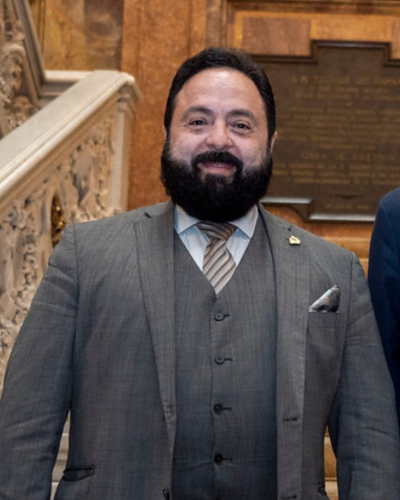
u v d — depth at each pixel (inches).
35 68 189.0
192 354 72.8
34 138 128.6
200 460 70.7
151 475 68.9
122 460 69.2
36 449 70.2
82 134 152.4
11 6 169.6
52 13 259.3
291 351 72.2
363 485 71.1
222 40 257.1
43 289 75.9
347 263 80.7
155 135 253.4
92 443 70.4
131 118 195.5
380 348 77.4
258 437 71.4
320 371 73.6
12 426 70.8
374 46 253.8
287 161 249.6
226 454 70.8
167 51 257.9
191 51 257.0
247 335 74.2
